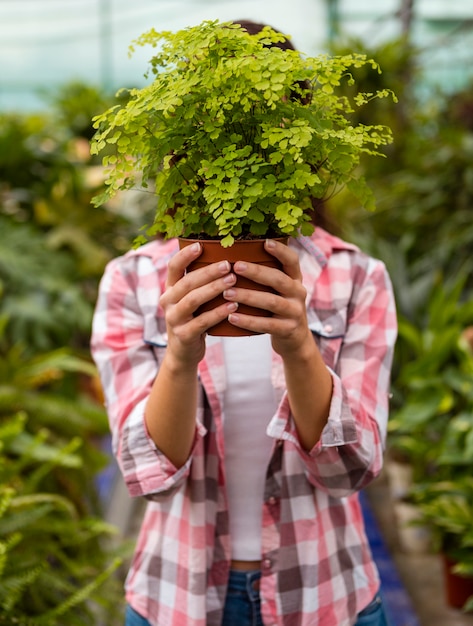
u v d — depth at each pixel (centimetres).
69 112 636
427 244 598
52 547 248
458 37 774
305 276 146
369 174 693
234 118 116
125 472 136
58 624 239
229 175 111
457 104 718
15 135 538
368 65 633
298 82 131
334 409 129
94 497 303
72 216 561
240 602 144
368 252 470
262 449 143
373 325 146
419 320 448
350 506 149
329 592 142
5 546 201
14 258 479
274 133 111
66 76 1294
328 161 122
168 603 144
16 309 453
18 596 214
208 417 143
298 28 1062
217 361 142
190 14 1110
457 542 309
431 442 356
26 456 253
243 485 144
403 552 374
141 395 142
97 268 533
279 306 116
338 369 144
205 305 119
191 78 113
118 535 352
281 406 133
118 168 121
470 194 590
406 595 330
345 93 652
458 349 350
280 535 141
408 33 681
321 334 143
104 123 123
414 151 689
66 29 1181
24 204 562
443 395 345
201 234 125
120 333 150
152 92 115
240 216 111
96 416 305
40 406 299
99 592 254
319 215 159
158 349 148
